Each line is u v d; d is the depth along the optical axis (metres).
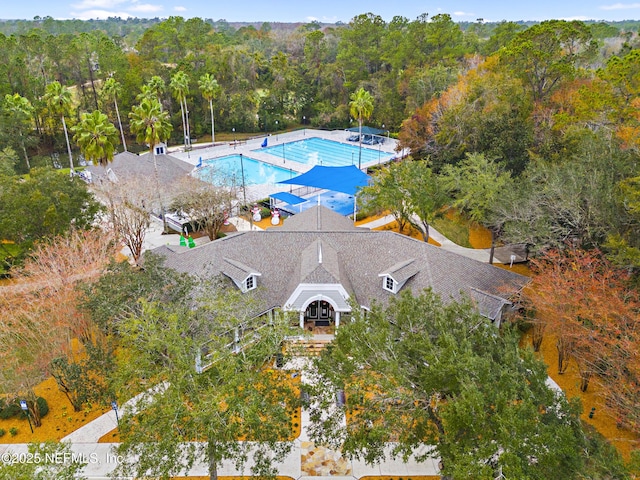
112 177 59.03
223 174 60.25
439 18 103.12
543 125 52.91
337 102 113.88
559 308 28.98
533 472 16.64
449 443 18.47
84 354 32.59
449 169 47.53
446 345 20.38
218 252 35.66
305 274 33.75
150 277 28.38
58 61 97.88
